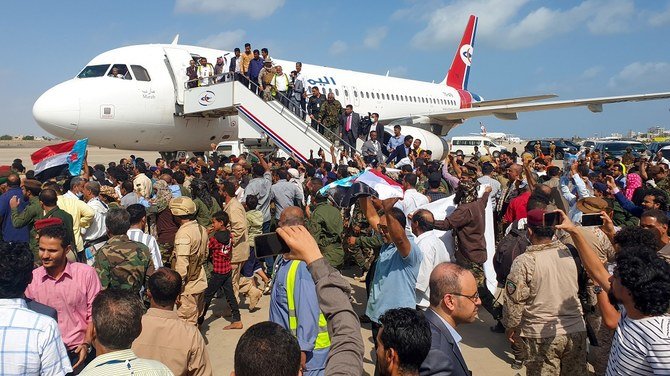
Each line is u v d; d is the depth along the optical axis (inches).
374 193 153.1
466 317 106.6
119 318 92.7
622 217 256.1
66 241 138.6
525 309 153.0
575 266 149.3
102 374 86.7
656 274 97.3
